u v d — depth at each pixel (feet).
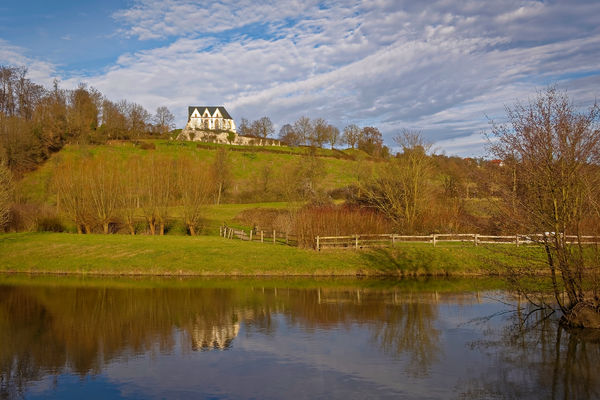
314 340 47.88
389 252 101.91
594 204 41.73
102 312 61.00
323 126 398.83
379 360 41.55
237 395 33.91
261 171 273.95
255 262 99.14
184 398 33.47
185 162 155.22
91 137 292.20
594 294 48.14
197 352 44.04
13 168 209.46
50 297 71.31
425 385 35.58
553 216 45.60
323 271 94.73
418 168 126.00
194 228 152.66
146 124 362.33
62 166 153.89
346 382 36.24
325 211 117.60
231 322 55.52
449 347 45.27
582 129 42.55
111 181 142.61
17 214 146.41
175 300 68.90
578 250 46.55
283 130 452.35
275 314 59.62
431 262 96.73
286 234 117.70
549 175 43.80
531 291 53.36
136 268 97.55
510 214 46.09
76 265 99.81
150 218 144.05
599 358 41.22
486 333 50.19
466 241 97.09
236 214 183.83
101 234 136.56
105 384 36.24
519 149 44.55
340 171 281.54
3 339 48.67
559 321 53.62
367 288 79.25
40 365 40.70
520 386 35.17
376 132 401.49
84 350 44.80
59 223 150.82
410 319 56.75
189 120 499.10
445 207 127.54
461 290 76.89
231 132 437.99
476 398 33.01
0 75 282.36
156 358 42.37
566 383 35.63
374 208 134.31
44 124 258.78
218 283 85.20
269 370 39.09
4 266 100.68
